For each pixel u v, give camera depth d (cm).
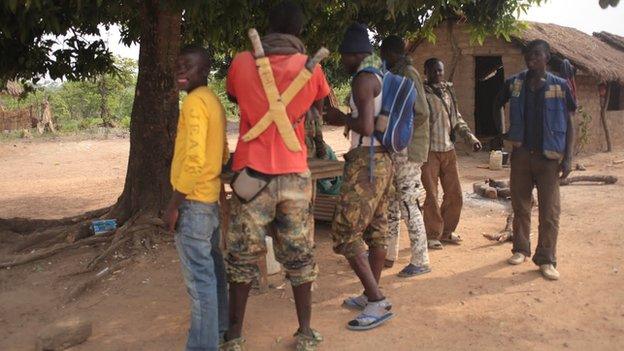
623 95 1695
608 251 545
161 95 616
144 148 622
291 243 345
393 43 483
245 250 341
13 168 1456
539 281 471
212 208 335
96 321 424
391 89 392
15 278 528
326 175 518
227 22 653
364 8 672
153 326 411
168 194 620
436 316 409
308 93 337
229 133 2158
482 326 392
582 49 1530
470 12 713
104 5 604
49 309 454
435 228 569
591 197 815
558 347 361
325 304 438
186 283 336
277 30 346
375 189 389
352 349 365
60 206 970
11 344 399
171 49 610
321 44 716
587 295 439
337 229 396
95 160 1570
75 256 569
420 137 485
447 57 1476
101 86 2902
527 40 1324
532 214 703
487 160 1327
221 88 2489
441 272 500
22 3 480
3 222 687
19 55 686
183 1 471
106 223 621
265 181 331
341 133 2248
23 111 2395
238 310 356
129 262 536
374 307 397
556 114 464
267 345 374
